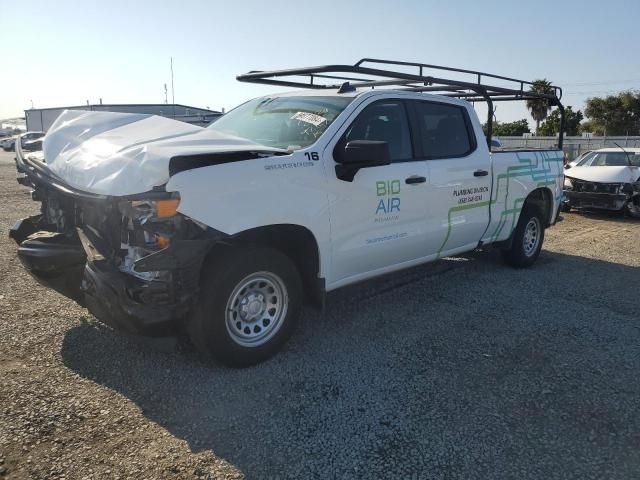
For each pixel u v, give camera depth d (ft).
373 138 14.99
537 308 17.67
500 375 12.84
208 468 9.19
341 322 16.05
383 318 16.46
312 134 14.06
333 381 12.34
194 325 11.97
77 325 14.87
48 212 14.88
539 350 14.30
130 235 11.46
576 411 11.27
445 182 17.03
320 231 13.39
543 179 22.43
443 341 14.79
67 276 13.02
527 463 9.53
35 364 12.59
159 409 10.94
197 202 10.96
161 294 10.93
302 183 12.85
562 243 29.19
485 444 10.07
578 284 20.62
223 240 12.06
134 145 11.98
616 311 17.57
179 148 11.44
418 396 11.76
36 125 150.92
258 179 12.01
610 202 38.22
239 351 12.48
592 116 191.31
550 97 23.15
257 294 12.80
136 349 13.53
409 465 9.41
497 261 23.86
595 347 14.57
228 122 16.74
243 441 9.98
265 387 11.96
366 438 10.16
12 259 21.68
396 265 16.34
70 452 9.45
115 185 10.80
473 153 18.52
